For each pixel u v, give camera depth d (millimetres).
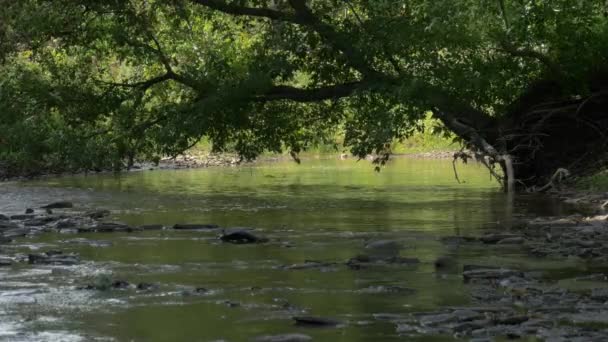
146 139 45188
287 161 72250
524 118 45625
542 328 17547
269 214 36719
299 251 26969
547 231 30828
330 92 44656
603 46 43938
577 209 37500
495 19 42000
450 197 43469
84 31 44781
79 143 44125
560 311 18891
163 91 47625
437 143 79000
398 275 23047
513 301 19906
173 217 35656
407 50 43375
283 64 44312
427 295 20625
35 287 21547
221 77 44562
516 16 41562
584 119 46312
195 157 72062
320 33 43875
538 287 21219
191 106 44000
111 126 45625
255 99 44406
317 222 34031
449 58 43469
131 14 44562
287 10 46625
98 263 24875
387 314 18828
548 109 45406
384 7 43094
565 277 22531
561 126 46719
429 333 17406
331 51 44844
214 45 46531
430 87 42219
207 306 19672
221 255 26234
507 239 28344
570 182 45500
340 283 22047
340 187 49375
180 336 17250
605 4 43375
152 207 39438
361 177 56594
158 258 25719
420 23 42000
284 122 46094
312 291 21141
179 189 48156
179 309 19406
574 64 44219
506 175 47062
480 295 20484
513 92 45625
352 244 28375
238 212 37438
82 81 45719
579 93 45062
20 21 43500
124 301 20156
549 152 46875
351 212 37312
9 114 44375
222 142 46375
